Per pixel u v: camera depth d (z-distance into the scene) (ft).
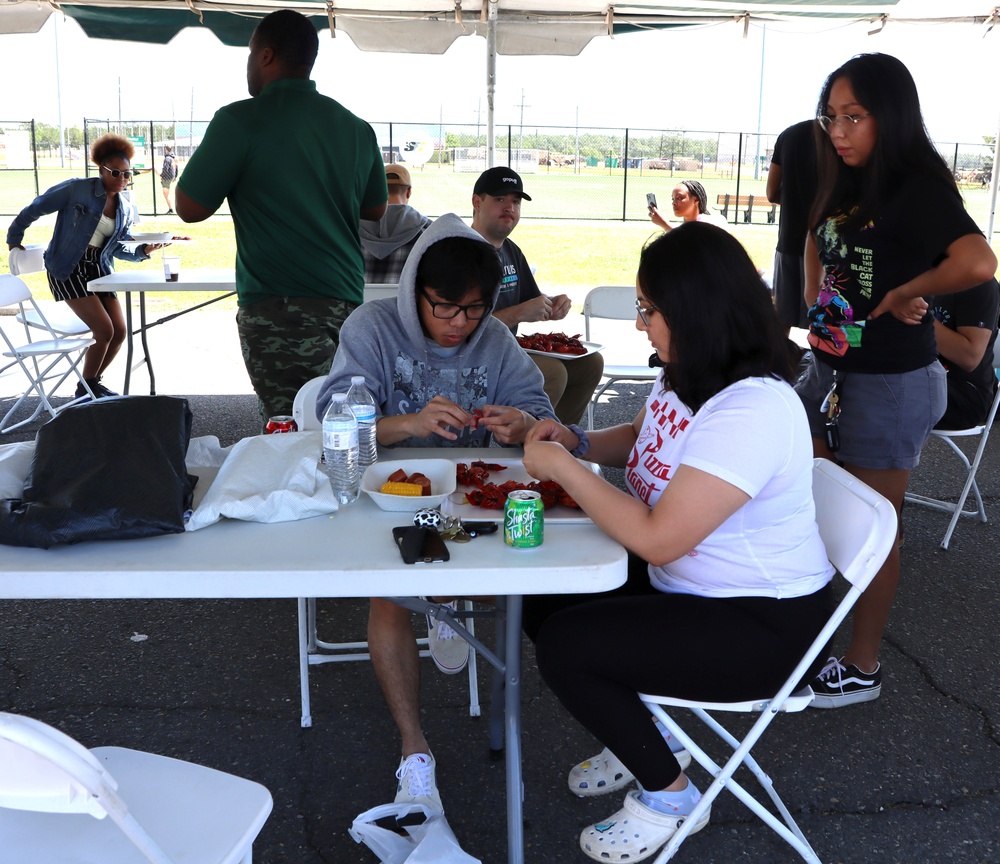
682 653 5.88
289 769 8.12
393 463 6.86
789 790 7.93
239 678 9.64
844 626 10.81
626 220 61.21
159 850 4.27
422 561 5.29
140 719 8.86
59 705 9.07
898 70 7.97
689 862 7.06
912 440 8.82
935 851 7.22
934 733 8.84
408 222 16.34
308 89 12.08
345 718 8.90
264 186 11.80
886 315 8.57
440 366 8.08
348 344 7.95
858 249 8.45
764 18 19.92
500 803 7.68
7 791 3.96
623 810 6.41
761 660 5.92
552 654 6.03
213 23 20.59
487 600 8.58
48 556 5.36
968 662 10.18
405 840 6.54
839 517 6.30
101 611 11.13
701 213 20.95
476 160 93.61
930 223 7.95
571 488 5.85
